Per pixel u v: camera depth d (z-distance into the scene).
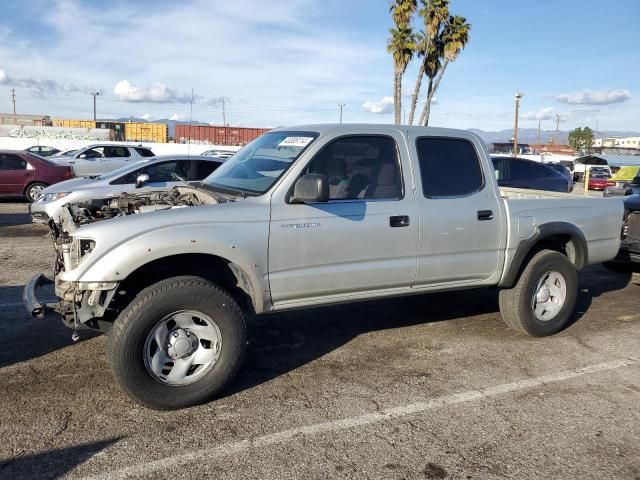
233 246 3.84
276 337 5.28
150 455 3.25
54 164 15.86
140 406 3.84
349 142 4.41
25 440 3.38
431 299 6.67
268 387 4.21
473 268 4.94
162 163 10.84
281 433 3.54
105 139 48.03
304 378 4.38
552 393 4.21
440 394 4.15
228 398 4.02
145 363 3.66
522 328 5.32
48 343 4.93
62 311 3.82
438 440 3.51
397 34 31.38
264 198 4.05
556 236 5.55
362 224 4.32
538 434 3.61
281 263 4.05
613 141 131.00
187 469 3.13
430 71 32.72
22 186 15.36
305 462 3.22
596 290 7.46
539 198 5.44
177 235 3.69
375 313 6.07
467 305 6.47
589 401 4.09
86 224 3.86
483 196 4.98
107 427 3.55
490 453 3.38
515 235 5.09
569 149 80.12
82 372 4.35
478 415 3.84
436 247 4.69
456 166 4.91
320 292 4.27
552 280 5.40
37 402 3.85
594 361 4.88
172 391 3.74
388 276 4.52
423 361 4.78
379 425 3.67
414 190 4.61
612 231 5.93
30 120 71.81
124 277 3.62
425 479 3.10
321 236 4.16
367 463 3.23
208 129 51.94
